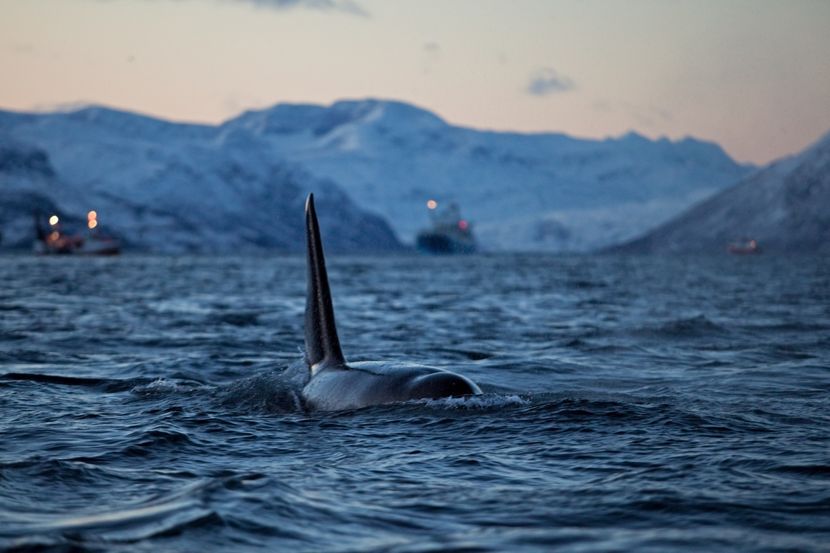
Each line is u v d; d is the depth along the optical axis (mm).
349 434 47062
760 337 101750
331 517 32625
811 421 49750
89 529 30984
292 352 88625
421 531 31109
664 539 29859
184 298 183750
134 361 80000
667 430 47062
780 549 28672
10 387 64000
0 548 28859
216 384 67250
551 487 36625
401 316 137500
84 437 46875
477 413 50594
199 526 31219
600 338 101125
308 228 59281
